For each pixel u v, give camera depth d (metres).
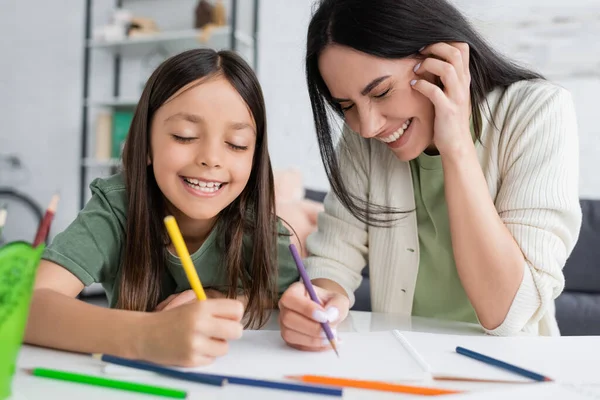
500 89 0.88
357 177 0.99
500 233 0.73
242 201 0.87
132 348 0.50
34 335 0.54
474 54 0.83
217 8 2.77
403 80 0.74
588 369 0.49
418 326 0.75
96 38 2.93
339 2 0.74
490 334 0.73
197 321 0.48
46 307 0.56
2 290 0.35
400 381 0.46
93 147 3.12
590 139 2.41
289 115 2.74
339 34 0.72
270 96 2.77
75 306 0.56
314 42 0.76
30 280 0.36
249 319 0.77
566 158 0.79
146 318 0.52
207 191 0.75
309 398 0.41
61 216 3.18
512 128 0.84
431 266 0.96
